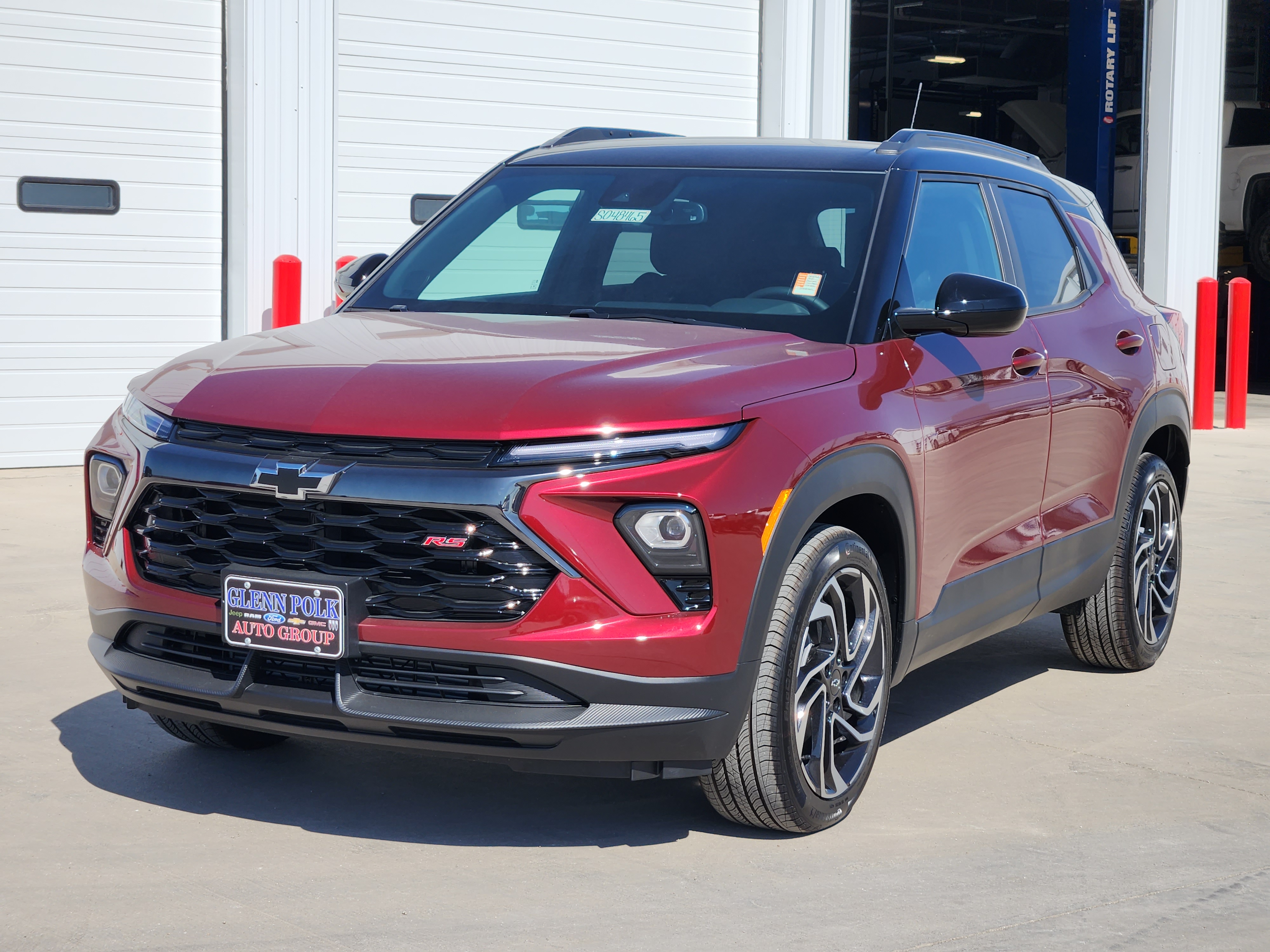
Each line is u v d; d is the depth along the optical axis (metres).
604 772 3.20
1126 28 23.39
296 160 9.75
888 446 3.60
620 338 3.61
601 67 11.22
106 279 9.30
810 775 3.49
